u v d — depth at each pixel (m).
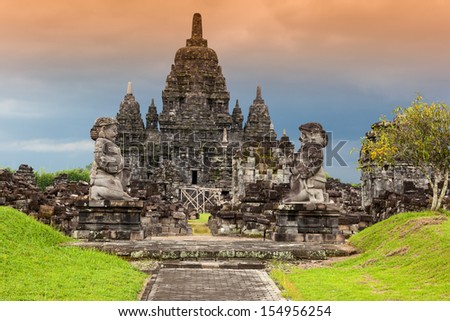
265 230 39.19
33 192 41.62
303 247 28.12
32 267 21.00
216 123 130.88
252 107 133.38
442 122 31.09
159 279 21.77
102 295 18.09
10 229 25.39
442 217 27.25
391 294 18.27
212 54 138.00
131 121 128.62
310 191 32.78
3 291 17.73
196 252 26.36
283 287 20.02
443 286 18.42
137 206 32.16
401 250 24.05
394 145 32.09
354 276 21.70
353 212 42.81
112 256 25.00
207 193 100.00
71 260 22.92
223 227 45.16
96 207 31.97
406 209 36.81
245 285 20.67
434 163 31.44
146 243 29.42
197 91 132.00
